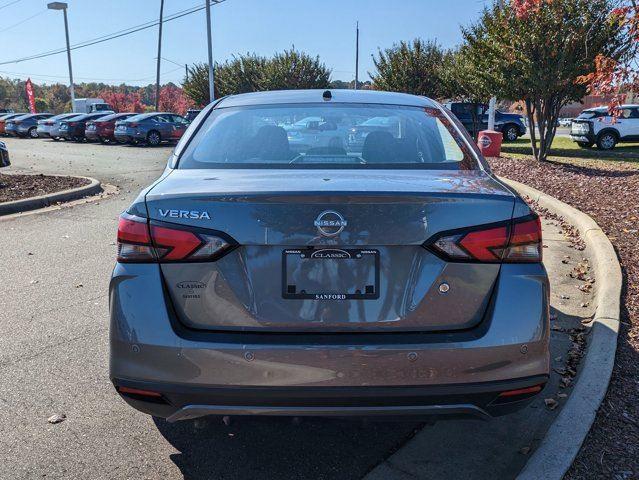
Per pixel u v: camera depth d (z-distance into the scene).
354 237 2.30
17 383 3.61
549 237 6.92
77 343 4.20
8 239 7.41
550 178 11.89
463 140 3.21
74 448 2.96
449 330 2.37
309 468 2.81
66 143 29.83
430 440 3.02
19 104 118.69
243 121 3.28
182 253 2.35
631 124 20.42
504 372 2.35
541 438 3.01
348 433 3.11
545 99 14.66
